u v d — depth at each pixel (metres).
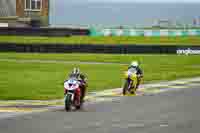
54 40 177.12
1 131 41.41
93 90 76.19
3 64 120.94
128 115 51.22
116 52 152.00
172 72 108.31
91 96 69.06
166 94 71.88
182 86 83.38
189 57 148.12
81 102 58.09
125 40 190.62
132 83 71.56
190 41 195.38
